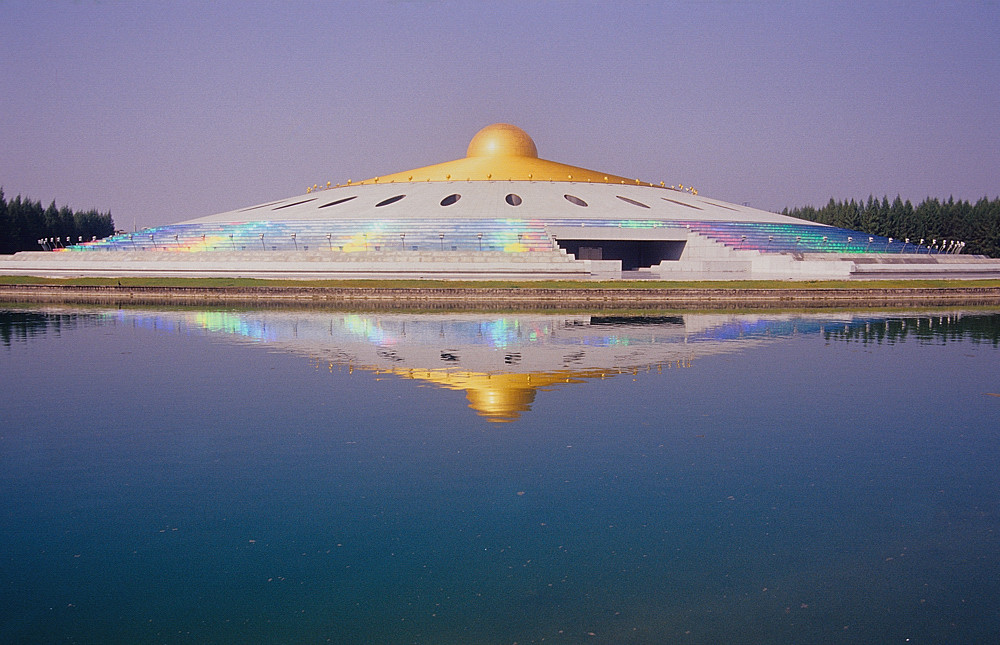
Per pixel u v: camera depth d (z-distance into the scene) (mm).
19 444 15961
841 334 32156
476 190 67125
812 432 17016
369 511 12602
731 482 13938
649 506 12844
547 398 19844
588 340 29688
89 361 24938
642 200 69125
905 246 70375
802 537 11766
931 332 32969
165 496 13203
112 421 17625
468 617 9617
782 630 9391
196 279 52594
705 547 11438
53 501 13000
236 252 57844
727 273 60125
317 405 19000
